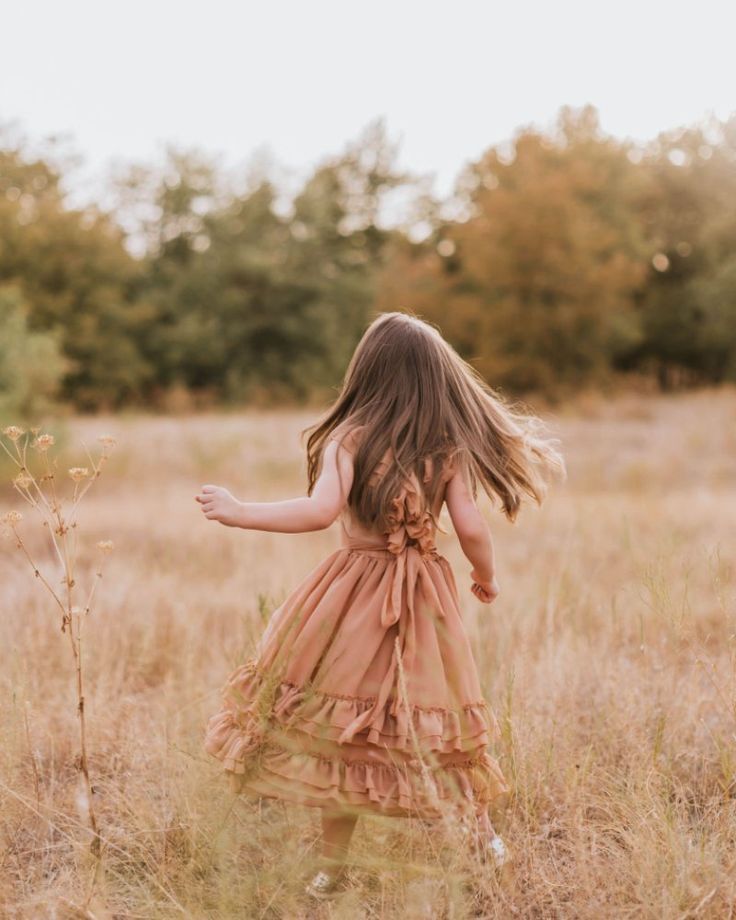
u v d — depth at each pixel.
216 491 2.34
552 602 4.23
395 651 2.33
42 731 3.23
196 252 37.38
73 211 32.84
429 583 2.44
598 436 16.12
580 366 26.62
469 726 2.39
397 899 2.24
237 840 2.42
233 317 34.84
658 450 14.52
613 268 26.23
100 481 12.57
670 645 3.45
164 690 3.62
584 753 3.01
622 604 4.45
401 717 2.28
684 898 2.25
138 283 36.12
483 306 27.16
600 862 2.43
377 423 2.49
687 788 2.85
